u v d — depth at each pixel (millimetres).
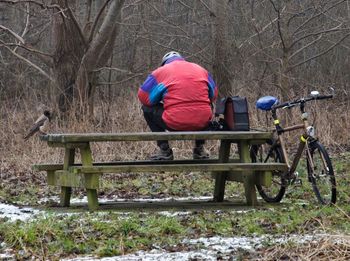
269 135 10305
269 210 9820
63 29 22641
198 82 10781
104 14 24922
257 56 26141
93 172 9828
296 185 12164
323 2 26031
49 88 24219
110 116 20125
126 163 10828
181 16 28609
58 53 22734
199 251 7352
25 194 12859
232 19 26516
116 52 28688
